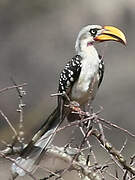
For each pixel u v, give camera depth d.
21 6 20.27
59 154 6.88
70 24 20.14
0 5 20.14
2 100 16.56
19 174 6.66
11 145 6.75
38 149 6.90
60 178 6.18
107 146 6.48
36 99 17.50
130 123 17.00
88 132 6.21
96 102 17.39
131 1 20.62
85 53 8.25
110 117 17.08
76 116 7.72
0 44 19.42
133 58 18.95
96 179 6.50
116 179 6.44
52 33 19.86
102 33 8.23
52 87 18.36
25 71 18.80
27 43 19.53
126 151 14.65
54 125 7.47
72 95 8.27
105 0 20.69
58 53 19.36
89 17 20.33
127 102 17.50
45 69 18.86
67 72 8.22
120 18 20.28
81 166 6.62
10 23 20.02
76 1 20.66
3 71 18.61
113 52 18.97
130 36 19.77
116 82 18.19
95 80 8.25
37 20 20.17
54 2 20.59
